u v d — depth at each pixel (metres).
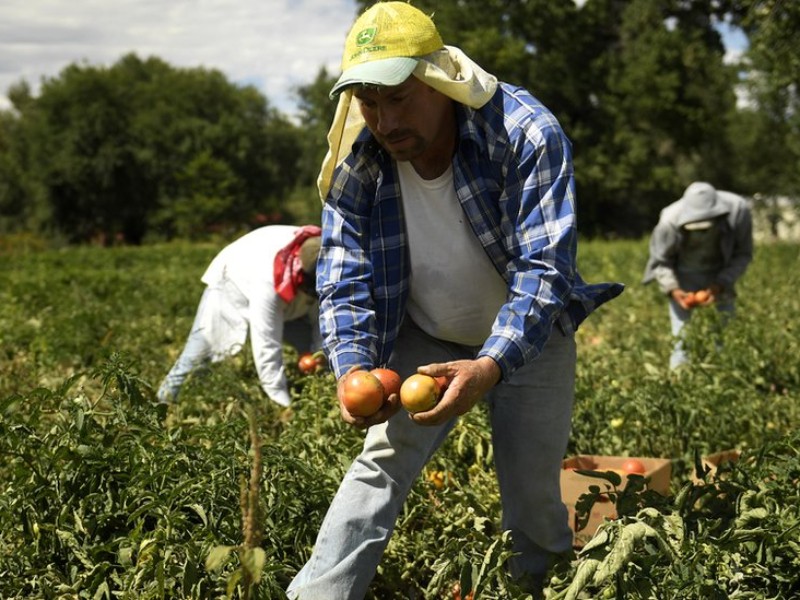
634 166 48.50
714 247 8.52
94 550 3.79
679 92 48.56
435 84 3.32
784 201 49.47
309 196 65.75
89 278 18.56
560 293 3.44
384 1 3.48
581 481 4.99
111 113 69.31
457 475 5.29
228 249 7.05
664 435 6.04
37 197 69.75
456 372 3.30
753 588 3.70
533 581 3.99
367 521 3.56
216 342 6.93
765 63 16.17
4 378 7.50
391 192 3.66
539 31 47.81
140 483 3.95
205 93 74.12
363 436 5.25
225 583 3.53
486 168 3.51
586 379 7.30
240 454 4.16
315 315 7.47
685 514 4.02
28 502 4.07
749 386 7.02
